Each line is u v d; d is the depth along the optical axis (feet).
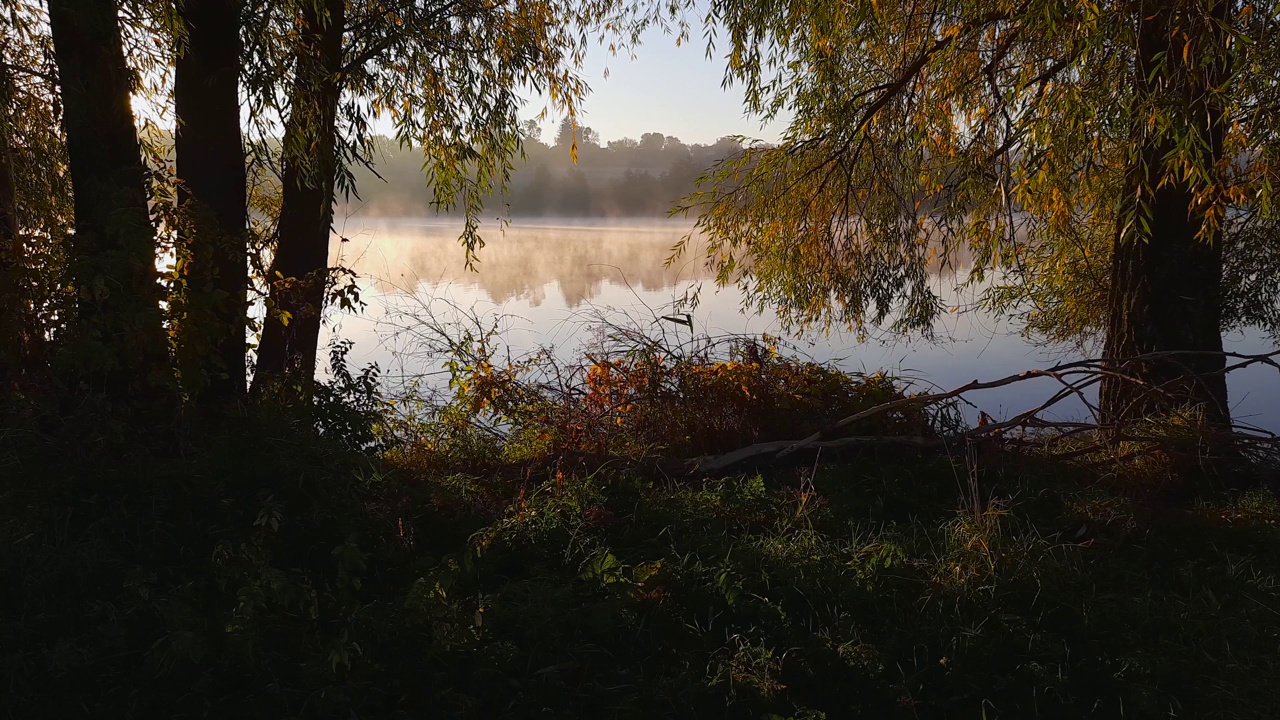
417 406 20.11
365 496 13.53
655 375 18.99
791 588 11.42
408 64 22.66
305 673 9.28
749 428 18.12
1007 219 21.77
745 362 19.72
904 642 10.66
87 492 12.31
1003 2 17.83
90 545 11.23
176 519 11.94
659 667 10.16
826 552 12.63
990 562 11.92
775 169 25.17
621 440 18.38
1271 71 15.20
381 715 9.08
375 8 21.67
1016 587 11.53
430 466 17.40
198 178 16.66
